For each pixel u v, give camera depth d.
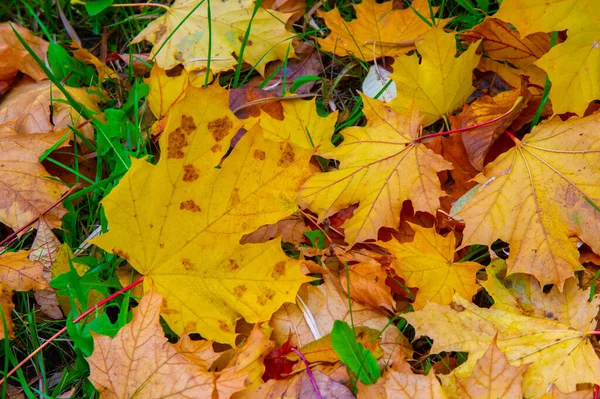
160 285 0.71
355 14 0.85
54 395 0.71
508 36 0.78
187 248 0.71
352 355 0.69
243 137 0.69
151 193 0.69
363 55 0.81
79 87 0.83
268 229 0.75
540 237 0.72
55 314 0.74
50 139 0.77
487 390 0.67
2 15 0.87
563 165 0.73
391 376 0.67
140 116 0.81
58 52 0.81
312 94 0.81
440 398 0.67
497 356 0.67
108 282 0.73
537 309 0.71
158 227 0.70
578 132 0.73
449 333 0.70
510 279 0.72
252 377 0.69
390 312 0.73
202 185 0.70
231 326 0.71
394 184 0.74
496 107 0.75
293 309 0.72
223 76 0.83
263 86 0.81
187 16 0.79
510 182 0.73
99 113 0.80
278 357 0.71
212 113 0.69
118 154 0.77
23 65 0.82
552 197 0.72
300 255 0.74
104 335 0.69
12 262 0.73
